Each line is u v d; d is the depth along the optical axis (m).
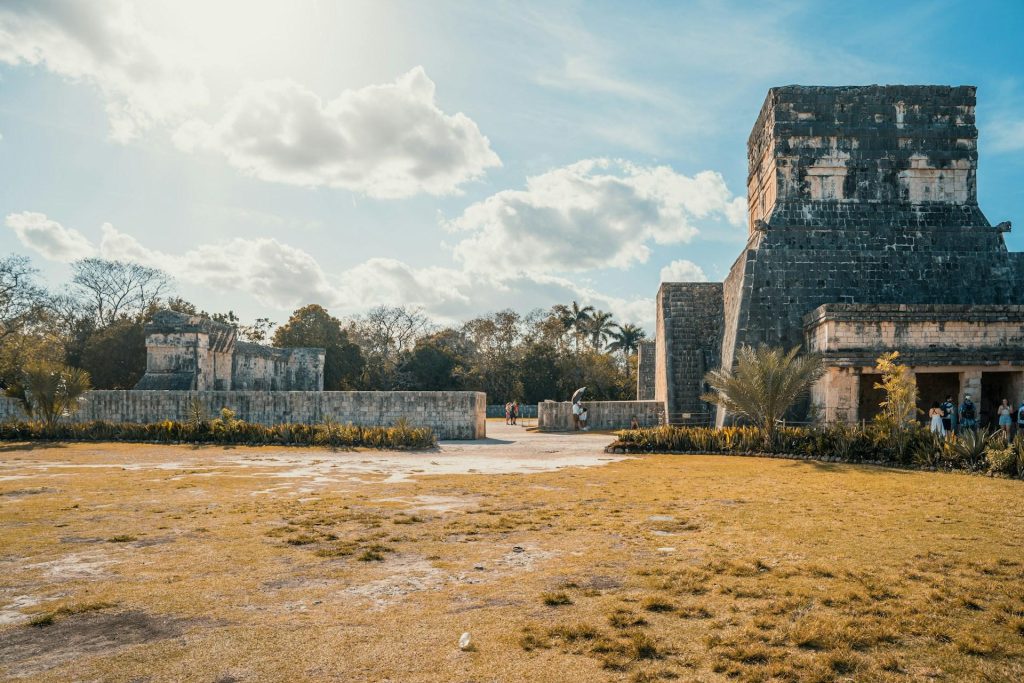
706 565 6.66
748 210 33.19
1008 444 14.36
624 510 9.82
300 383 46.09
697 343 32.50
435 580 6.32
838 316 22.02
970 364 21.36
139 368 44.53
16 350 43.84
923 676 4.17
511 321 62.34
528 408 54.53
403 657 4.50
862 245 26.78
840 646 4.61
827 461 16.44
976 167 27.45
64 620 5.28
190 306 54.97
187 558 7.14
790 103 27.69
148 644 4.78
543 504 10.45
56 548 7.59
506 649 4.62
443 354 60.72
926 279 26.61
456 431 26.62
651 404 33.97
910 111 27.67
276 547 7.61
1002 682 4.07
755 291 26.20
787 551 7.14
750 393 18.56
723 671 4.27
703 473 14.37
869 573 6.27
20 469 15.34
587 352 63.75
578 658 4.47
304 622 5.20
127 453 19.25
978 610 5.26
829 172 27.39
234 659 4.49
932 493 11.04
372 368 60.66
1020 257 27.09
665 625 5.05
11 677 4.23
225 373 39.34
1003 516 8.97
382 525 8.84
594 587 6.04
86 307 50.47
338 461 17.42
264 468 15.70
